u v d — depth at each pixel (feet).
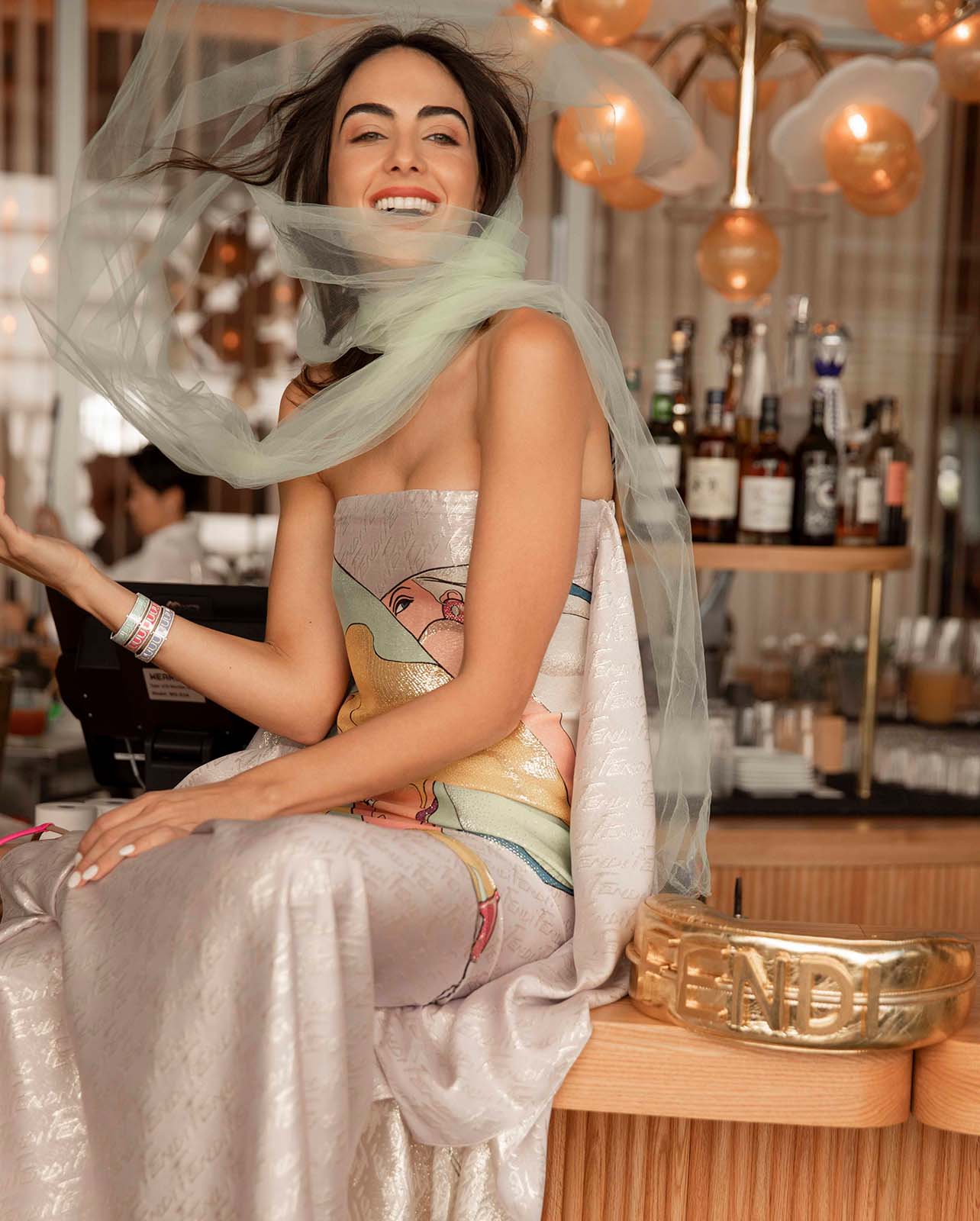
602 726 4.61
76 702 6.42
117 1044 3.76
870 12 8.90
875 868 8.07
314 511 5.35
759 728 9.42
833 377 9.11
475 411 4.67
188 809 4.17
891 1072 4.05
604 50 8.23
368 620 4.83
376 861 3.91
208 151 5.39
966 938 4.96
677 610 4.99
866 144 8.96
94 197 5.34
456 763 4.65
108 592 4.99
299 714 5.14
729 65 10.44
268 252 17.71
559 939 4.58
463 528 4.64
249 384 17.80
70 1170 4.14
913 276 18.16
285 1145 3.46
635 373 9.17
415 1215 4.20
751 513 8.57
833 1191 4.52
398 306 4.77
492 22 5.30
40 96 17.62
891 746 9.48
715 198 17.20
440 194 4.94
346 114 4.98
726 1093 4.08
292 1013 3.55
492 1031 4.12
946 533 18.47
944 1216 4.48
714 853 7.91
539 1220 3.99
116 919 3.92
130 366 5.29
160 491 14.70
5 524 4.84
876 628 8.81
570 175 8.58
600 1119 4.55
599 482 4.96
